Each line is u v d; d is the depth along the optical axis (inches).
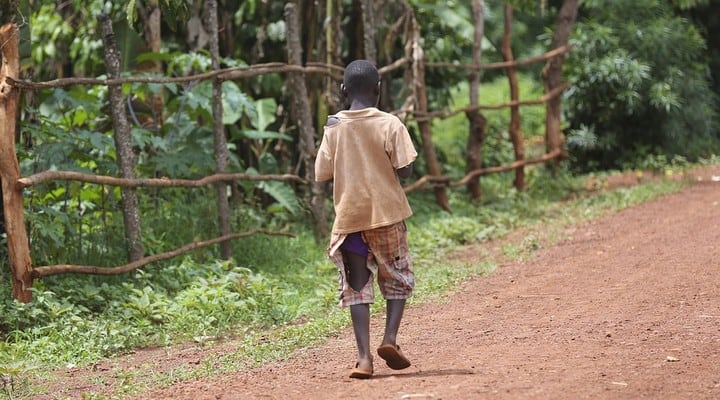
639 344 359.6
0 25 453.1
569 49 891.4
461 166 991.6
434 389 303.3
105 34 499.5
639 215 692.7
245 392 316.2
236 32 773.3
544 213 756.0
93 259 512.7
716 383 304.3
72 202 566.9
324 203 649.6
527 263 563.5
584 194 844.6
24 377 368.8
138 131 565.0
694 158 1010.1
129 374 352.2
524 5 853.8
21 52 498.3
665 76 992.2
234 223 603.8
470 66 800.9
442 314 444.1
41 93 610.5
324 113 706.2
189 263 524.4
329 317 440.1
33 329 420.5
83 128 644.1
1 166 436.5
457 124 1233.4
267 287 498.3
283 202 657.6
